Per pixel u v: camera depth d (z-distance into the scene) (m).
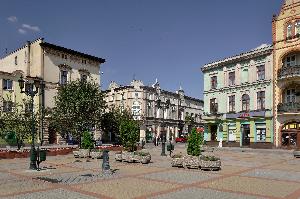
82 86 35.69
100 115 37.94
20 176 12.98
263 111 36.41
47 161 19.14
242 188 10.59
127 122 19.98
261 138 36.75
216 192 9.88
